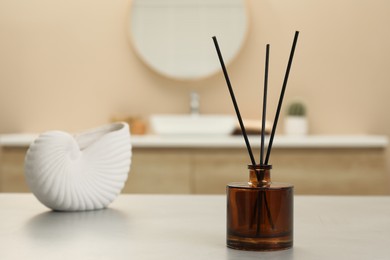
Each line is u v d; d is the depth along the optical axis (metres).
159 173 3.07
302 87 3.73
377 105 3.72
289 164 3.05
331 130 3.73
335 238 1.00
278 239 0.91
